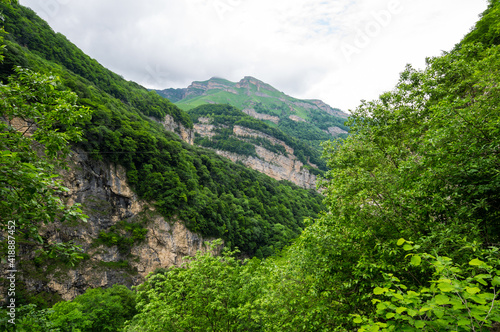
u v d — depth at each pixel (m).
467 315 2.69
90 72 93.69
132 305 33.88
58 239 41.09
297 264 11.00
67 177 44.91
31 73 6.70
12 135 6.17
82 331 25.95
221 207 69.00
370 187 9.24
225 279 14.82
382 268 7.54
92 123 51.84
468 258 5.53
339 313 8.96
